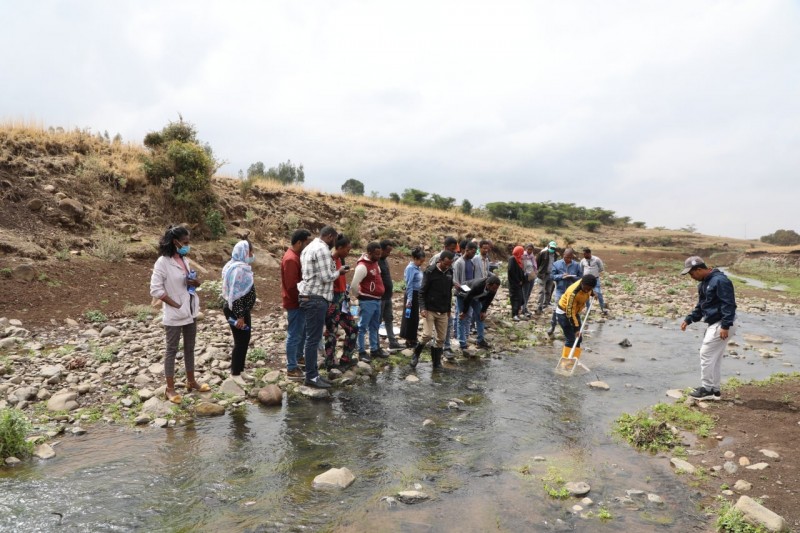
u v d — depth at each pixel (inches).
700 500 158.9
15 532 133.6
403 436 208.8
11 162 506.9
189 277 238.2
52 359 273.3
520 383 287.4
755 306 614.5
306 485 165.3
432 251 924.0
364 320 309.0
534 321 481.1
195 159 610.2
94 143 642.2
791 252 1469.0
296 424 218.2
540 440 207.3
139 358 285.6
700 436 210.2
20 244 421.4
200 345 313.0
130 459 179.5
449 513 150.1
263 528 139.9
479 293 343.9
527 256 500.4
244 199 777.6
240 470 174.2
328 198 1029.8
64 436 197.8
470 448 198.2
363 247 836.6
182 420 217.6
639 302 629.3
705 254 1857.8
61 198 505.7
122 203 565.0
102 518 142.0
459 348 364.5
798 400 254.7
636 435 206.8
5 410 184.1
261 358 301.0
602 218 3570.4
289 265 268.1
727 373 316.8
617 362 339.6
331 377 282.7
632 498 159.8
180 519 143.2
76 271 426.3
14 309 345.7
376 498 158.1
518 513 150.6
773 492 160.9
